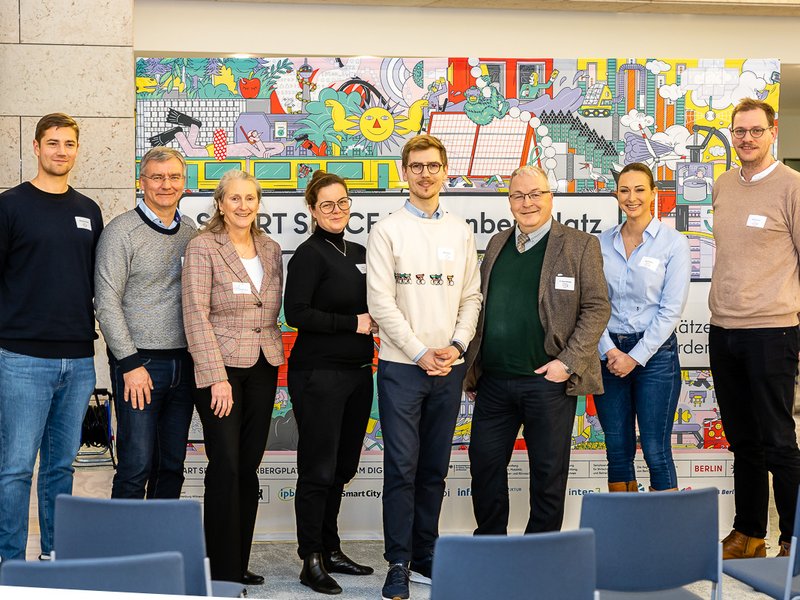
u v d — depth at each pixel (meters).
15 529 3.85
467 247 4.12
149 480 4.07
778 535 4.98
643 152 4.88
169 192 3.88
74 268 3.86
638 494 2.61
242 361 3.88
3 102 5.59
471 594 2.21
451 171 4.84
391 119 4.81
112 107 5.66
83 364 3.94
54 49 5.61
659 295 4.41
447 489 4.89
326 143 4.80
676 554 2.65
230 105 4.75
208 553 3.86
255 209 3.92
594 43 6.83
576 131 4.86
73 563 2.06
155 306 3.90
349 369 4.07
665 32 6.85
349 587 4.11
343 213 4.11
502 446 4.21
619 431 4.48
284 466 4.85
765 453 4.31
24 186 3.84
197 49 6.54
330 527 4.31
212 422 3.85
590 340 4.03
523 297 4.09
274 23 6.58
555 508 4.10
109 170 5.68
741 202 4.34
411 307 3.99
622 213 4.88
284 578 4.23
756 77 4.88
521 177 4.05
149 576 2.12
